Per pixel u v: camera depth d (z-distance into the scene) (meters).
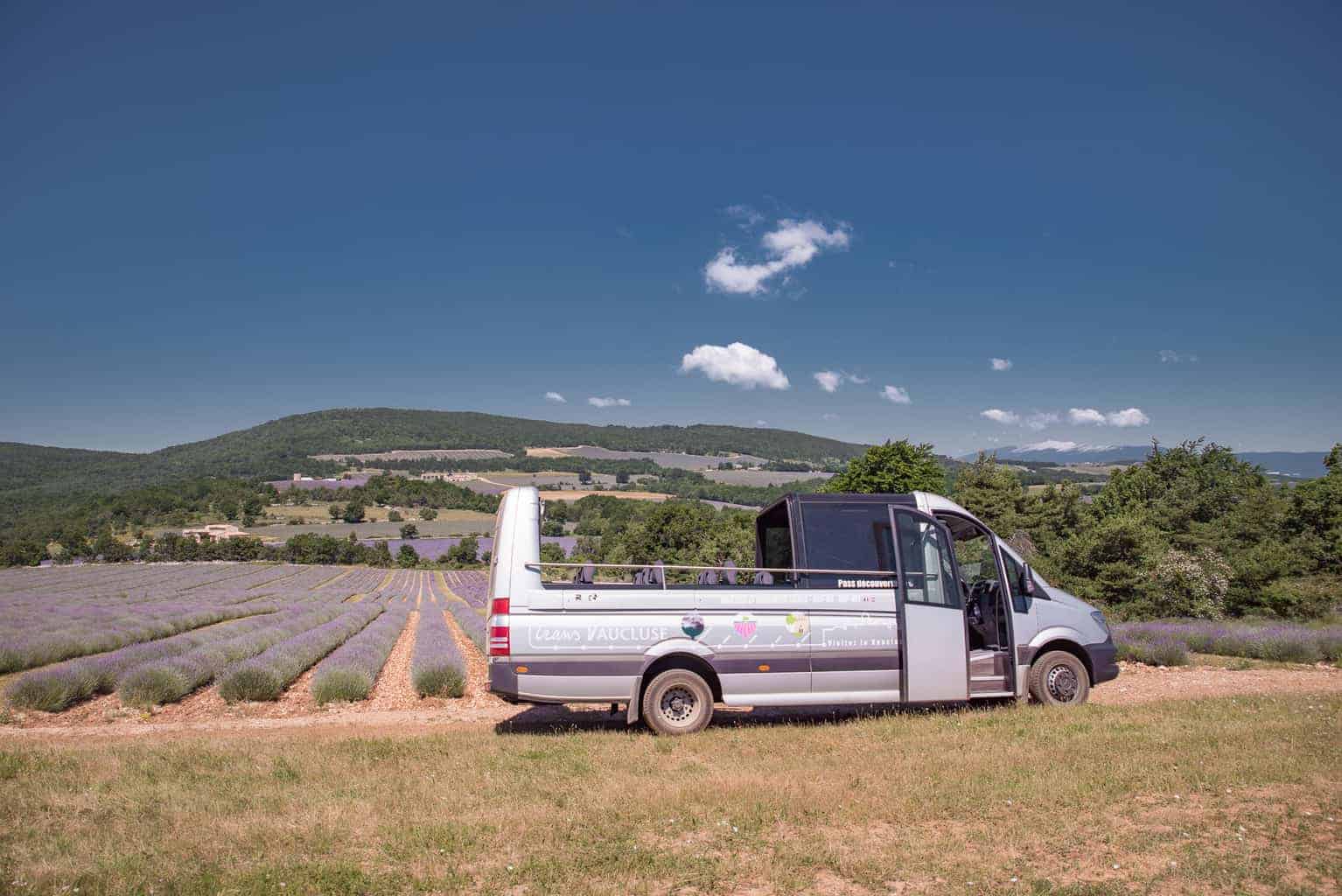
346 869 4.60
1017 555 10.39
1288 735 7.70
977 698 10.59
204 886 4.34
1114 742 7.55
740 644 9.10
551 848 4.98
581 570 9.43
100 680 14.49
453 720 11.42
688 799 5.89
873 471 49.53
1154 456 55.50
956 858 4.78
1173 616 30.20
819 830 5.30
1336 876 4.37
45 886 4.34
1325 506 39.69
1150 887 4.32
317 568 99.06
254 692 13.78
